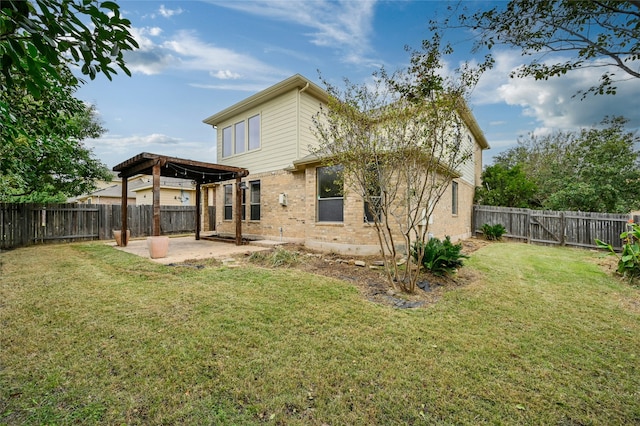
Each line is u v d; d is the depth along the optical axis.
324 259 7.70
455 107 4.78
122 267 6.55
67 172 11.62
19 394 2.31
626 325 3.83
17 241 10.27
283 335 3.36
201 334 3.32
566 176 14.43
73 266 6.72
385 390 2.44
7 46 1.53
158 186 8.12
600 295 5.02
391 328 3.60
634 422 2.16
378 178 5.48
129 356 2.87
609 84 3.22
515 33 3.11
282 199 10.68
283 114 10.84
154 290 4.88
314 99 10.99
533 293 5.09
